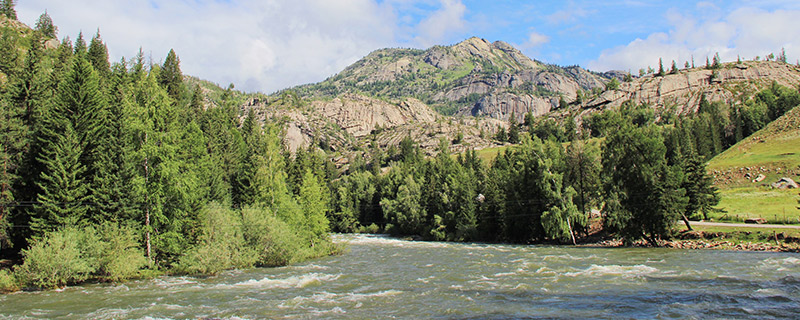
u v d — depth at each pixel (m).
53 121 47.50
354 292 32.69
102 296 32.16
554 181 76.12
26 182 49.44
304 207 65.94
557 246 72.19
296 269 47.19
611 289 30.83
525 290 31.52
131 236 41.59
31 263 35.59
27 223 48.25
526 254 58.00
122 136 46.72
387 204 125.12
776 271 36.16
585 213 77.38
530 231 83.31
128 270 39.47
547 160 77.75
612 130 75.94
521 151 87.50
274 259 50.66
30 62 58.06
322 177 134.88
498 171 99.56
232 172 94.81
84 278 37.28
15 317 25.91
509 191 87.31
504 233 86.75
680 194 66.94
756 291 28.66
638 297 27.97
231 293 32.91
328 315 25.45
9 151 49.91
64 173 43.72
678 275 35.72
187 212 50.16
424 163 155.75
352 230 134.62
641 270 38.84
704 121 171.75
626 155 71.75
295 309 27.14
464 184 95.94
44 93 58.50
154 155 45.41
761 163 112.69
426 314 25.23
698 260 44.81
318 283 37.31
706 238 61.84
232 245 46.81
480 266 46.56
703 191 77.81
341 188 139.75
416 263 51.59
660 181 67.38
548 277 37.00
